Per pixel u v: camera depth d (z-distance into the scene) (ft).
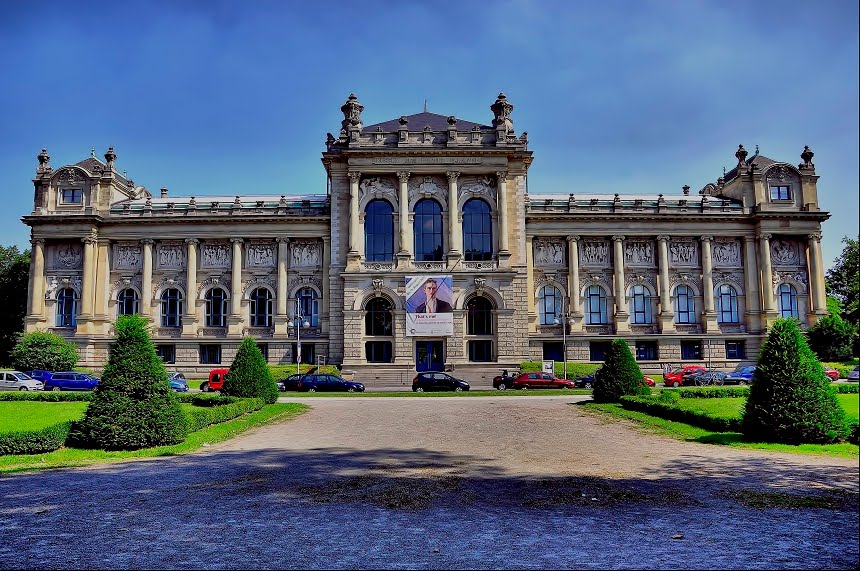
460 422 114.42
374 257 251.19
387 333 246.68
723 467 70.95
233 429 104.68
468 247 251.19
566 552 41.09
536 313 263.70
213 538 44.62
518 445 88.43
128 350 90.17
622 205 270.87
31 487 62.49
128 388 88.22
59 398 145.48
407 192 249.55
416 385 202.49
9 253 332.39
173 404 91.04
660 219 268.21
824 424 85.20
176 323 262.88
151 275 262.47
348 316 243.81
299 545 42.86
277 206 266.57
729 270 269.44
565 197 299.99
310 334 260.21
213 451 85.66
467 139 250.98
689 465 72.33
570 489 59.88
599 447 86.33
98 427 86.12
